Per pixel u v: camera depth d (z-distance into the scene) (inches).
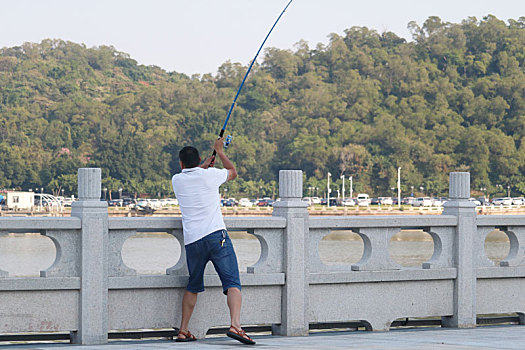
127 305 418.0
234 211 6594.5
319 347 366.6
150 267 2952.8
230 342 413.4
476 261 504.7
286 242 448.8
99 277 405.7
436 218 487.8
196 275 406.9
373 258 473.1
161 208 6727.4
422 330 482.3
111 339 467.8
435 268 491.5
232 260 398.9
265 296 449.4
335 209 6766.7
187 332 421.1
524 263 518.0
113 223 411.2
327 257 3314.5
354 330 492.7
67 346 394.6
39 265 3075.8
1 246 4028.1
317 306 459.8
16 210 7057.1
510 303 517.0
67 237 405.7
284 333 449.1
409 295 486.0
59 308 404.2
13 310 395.9
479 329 487.8
